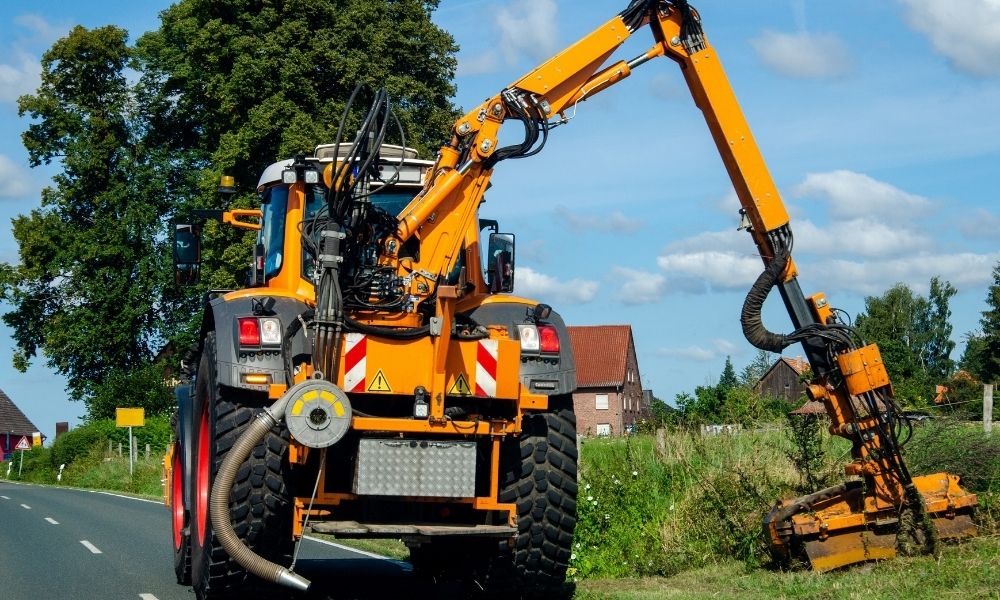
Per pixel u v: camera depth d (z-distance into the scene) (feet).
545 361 27.53
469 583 30.86
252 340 25.96
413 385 25.91
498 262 30.60
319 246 26.86
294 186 29.14
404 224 26.76
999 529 29.94
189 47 119.75
